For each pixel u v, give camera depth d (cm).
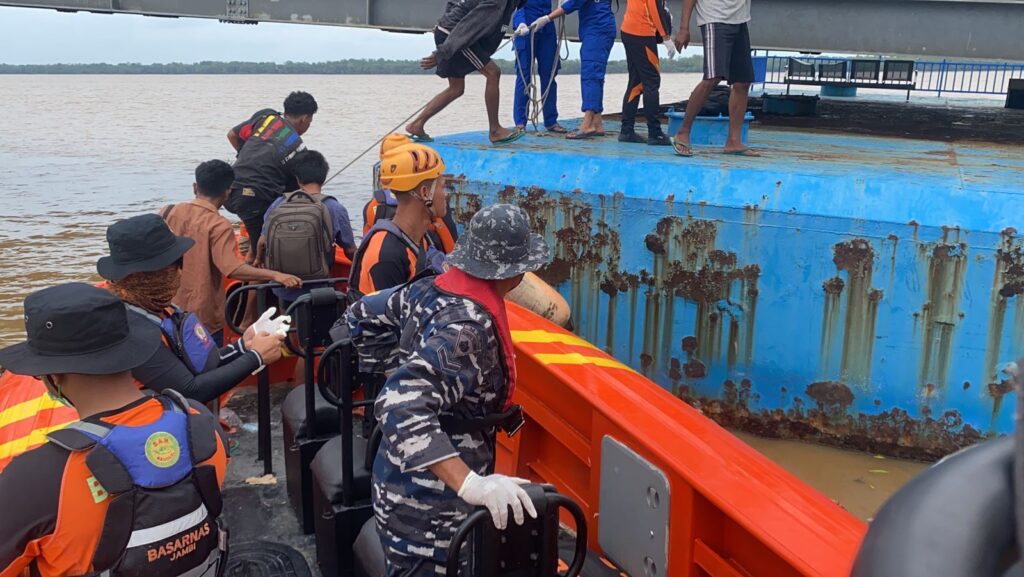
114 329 199
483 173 636
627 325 594
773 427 565
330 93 16962
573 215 598
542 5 779
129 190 3192
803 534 222
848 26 1011
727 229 548
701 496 254
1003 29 940
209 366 284
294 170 529
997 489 73
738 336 560
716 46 597
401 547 229
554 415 351
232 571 338
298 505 370
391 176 326
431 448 200
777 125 978
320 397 373
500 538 200
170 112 10425
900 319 514
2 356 198
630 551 288
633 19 674
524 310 418
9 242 1939
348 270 583
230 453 450
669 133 747
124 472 188
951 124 1040
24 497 184
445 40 676
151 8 1400
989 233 481
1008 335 489
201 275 470
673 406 300
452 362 205
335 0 1313
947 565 68
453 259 213
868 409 537
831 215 517
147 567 192
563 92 9100
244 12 1363
